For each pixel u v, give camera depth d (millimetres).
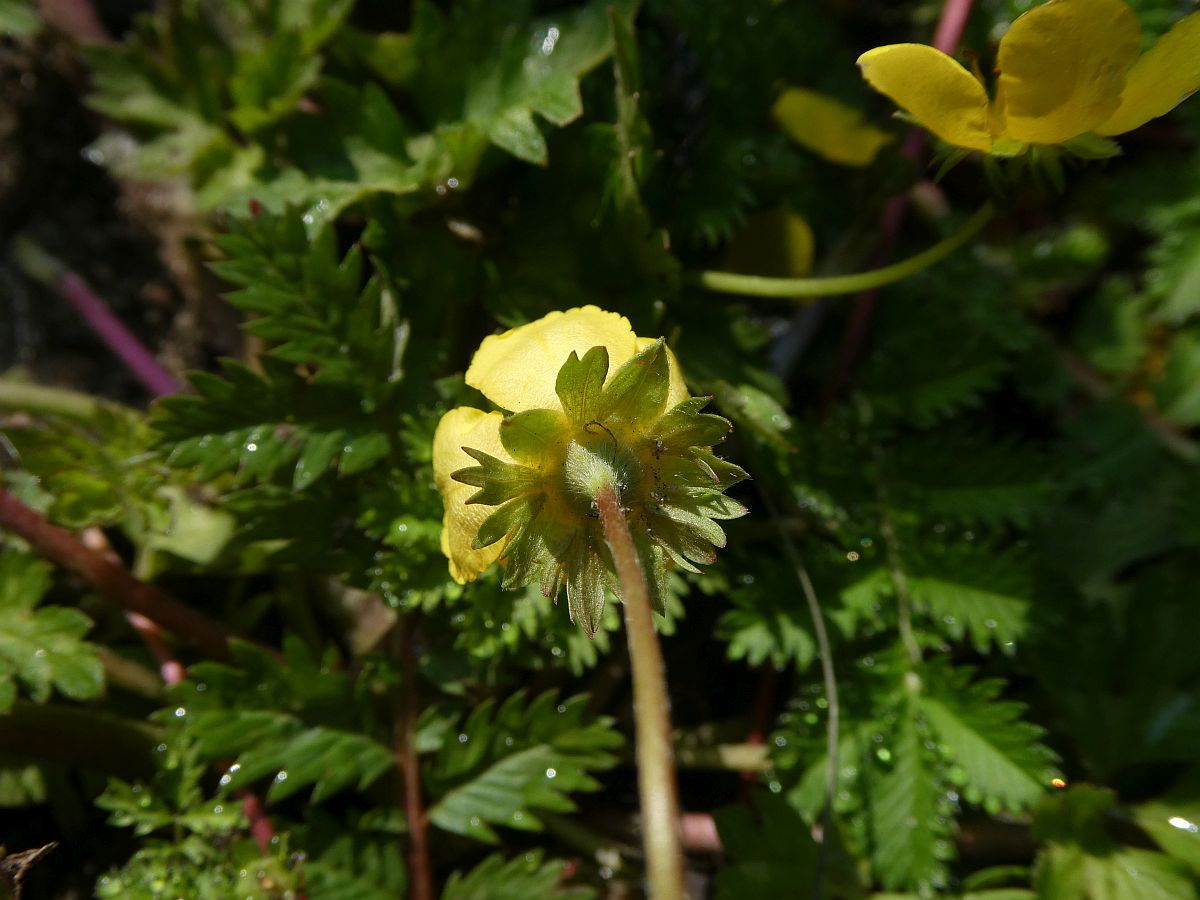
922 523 107
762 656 102
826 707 102
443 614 100
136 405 122
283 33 108
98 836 103
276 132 109
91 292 122
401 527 97
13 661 96
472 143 104
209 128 114
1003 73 83
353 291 100
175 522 108
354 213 109
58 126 123
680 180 112
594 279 105
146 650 106
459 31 110
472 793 98
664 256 102
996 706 100
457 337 107
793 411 118
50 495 107
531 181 109
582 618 81
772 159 114
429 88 110
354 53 111
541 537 81
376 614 108
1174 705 106
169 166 112
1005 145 86
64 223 123
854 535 107
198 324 122
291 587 107
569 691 107
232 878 94
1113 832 104
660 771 73
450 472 83
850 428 111
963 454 109
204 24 115
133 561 110
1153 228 124
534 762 98
